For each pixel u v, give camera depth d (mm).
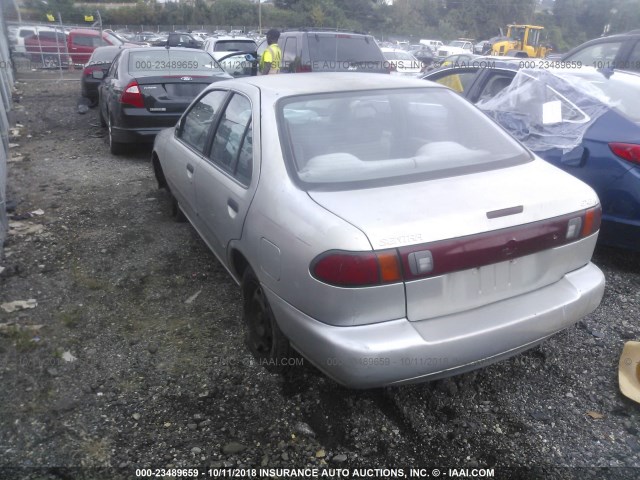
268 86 3467
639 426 2756
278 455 2570
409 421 2789
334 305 2365
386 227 2348
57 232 5070
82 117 11047
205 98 4359
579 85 4719
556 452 2602
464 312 2525
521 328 2570
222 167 3543
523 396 2977
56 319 3650
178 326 3596
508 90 5223
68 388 2990
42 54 20344
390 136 3145
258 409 2854
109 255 4605
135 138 7418
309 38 10445
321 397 2936
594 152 4168
